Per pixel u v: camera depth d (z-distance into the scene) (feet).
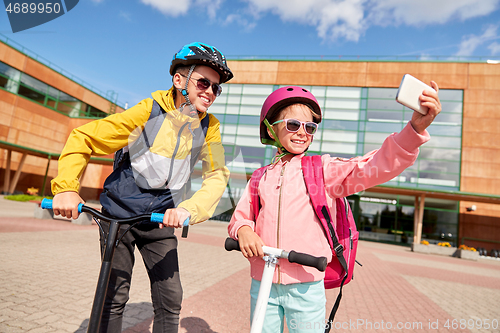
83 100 102.17
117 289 5.23
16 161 87.86
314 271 4.61
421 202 63.82
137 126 4.99
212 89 5.22
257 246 4.14
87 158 4.91
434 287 20.06
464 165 68.54
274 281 4.63
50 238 23.04
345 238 4.89
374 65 72.18
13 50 80.89
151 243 5.44
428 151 70.18
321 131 71.26
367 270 24.80
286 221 4.74
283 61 74.79
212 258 22.49
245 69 75.46
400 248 60.44
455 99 71.15
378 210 71.46
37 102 87.92
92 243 22.70
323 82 73.20
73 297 10.74
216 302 11.96
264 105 5.65
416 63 71.82
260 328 3.77
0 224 27.14
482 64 70.79
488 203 68.03
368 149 68.74
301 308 4.53
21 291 10.81
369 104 70.79
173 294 5.39
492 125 69.00
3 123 79.30
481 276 28.84
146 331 8.49
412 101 3.40
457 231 69.36
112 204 5.16
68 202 4.36
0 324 8.10
